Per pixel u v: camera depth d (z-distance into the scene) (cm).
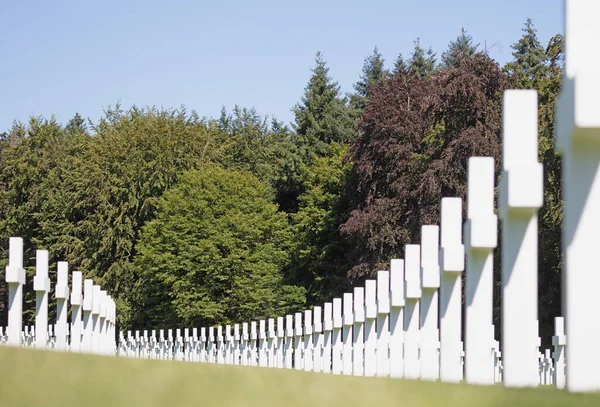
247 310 5269
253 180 5925
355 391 559
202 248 5122
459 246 750
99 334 1866
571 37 496
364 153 5012
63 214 6125
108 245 5975
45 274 1288
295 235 6288
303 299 5825
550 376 1866
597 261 495
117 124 6956
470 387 574
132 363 655
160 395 534
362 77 8556
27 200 6444
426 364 888
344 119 7688
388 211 4769
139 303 5803
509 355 580
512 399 515
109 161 6128
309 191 6338
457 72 4372
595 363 498
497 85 4469
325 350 1633
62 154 6556
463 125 4444
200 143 6538
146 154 6169
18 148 6462
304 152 7312
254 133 7888
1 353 674
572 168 493
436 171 4259
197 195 5431
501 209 590
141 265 5519
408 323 1020
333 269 6050
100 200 6022
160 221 5438
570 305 498
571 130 482
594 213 492
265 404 515
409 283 996
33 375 587
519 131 565
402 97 5147
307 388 570
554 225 4047
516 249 576
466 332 671
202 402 517
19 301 1161
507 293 579
